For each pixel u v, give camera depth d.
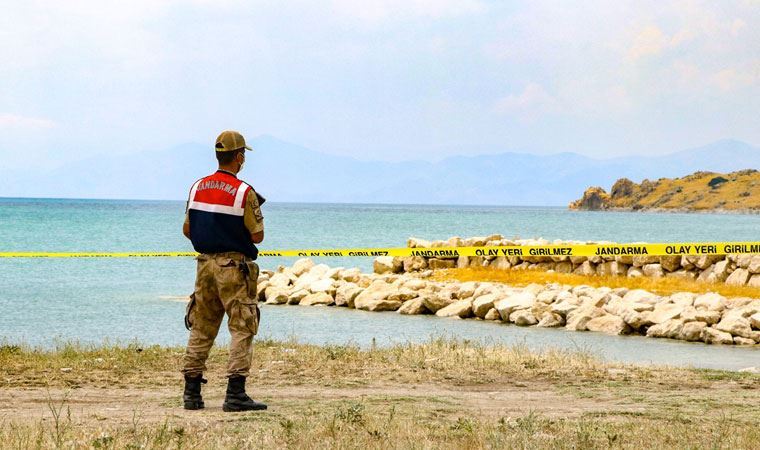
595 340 29.52
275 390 15.54
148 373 17.56
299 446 10.23
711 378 17.88
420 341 27.72
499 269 46.84
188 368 12.95
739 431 11.84
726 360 24.83
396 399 14.41
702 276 40.81
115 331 30.52
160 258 76.69
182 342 27.50
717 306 32.62
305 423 11.51
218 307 12.88
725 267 39.78
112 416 12.34
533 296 36.00
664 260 42.00
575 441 10.83
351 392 15.40
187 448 9.95
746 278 38.75
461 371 18.36
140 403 13.73
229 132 12.66
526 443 10.48
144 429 11.01
